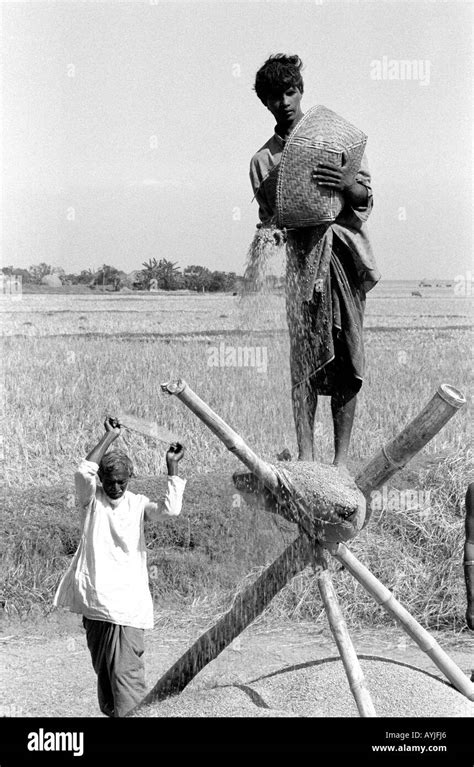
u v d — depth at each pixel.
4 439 13.23
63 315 31.16
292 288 5.64
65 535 9.52
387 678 5.95
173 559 9.17
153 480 10.59
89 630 5.95
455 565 9.20
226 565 9.07
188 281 38.16
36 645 8.29
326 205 5.46
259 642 8.05
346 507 5.27
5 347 20.47
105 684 5.98
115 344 21.16
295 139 5.48
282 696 5.93
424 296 36.03
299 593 8.97
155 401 14.77
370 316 32.16
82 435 13.63
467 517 6.52
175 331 26.12
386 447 5.56
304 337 5.66
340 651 5.47
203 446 13.08
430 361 19.27
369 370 17.73
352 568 5.66
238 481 5.64
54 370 17.28
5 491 10.52
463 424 13.18
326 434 11.27
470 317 31.56
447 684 5.96
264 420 6.59
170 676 5.84
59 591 6.08
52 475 12.30
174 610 8.91
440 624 8.77
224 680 6.46
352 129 5.53
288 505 5.40
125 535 5.98
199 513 9.48
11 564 9.27
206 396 10.56
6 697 6.83
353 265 5.62
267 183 5.77
